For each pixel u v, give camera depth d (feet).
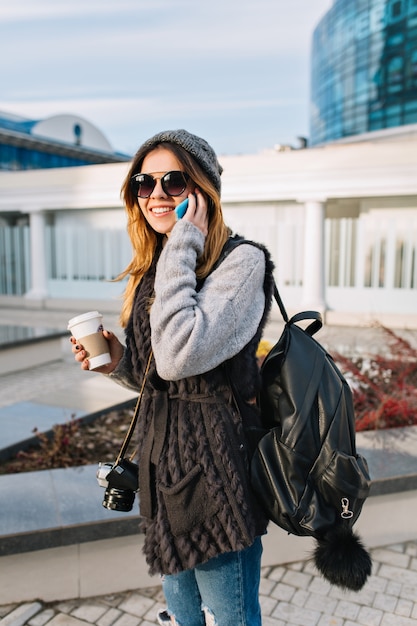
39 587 8.19
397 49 90.63
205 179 4.75
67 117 94.43
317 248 41.27
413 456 10.40
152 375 4.69
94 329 5.33
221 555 4.60
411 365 15.97
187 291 4.29
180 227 4.52
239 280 4.40
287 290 44.70
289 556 9.33
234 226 46.47
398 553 9.62
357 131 101.19
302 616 7.96
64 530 7.94
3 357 26.61
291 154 41.04
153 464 4.76
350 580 4.29
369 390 15.19
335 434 4.54
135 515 8.25
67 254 54.54
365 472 4.64
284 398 4.68
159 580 8.70
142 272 5.49
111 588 8.48
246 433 4.68
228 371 4.59
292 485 4.47
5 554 7.74
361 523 9.64
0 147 78.23
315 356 4.81
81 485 9.38
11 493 9.04
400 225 41.32
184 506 4.47
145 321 4.90
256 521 4.57
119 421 14.87
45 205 51.65
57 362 30.07
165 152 4.79
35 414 14.61
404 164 37.91
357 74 99.60
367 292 42.63
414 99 89.25
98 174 49.19
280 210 44.78
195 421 4.56
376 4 93.45
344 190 39.75
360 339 32.94
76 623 7.77
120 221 51.88
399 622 7.82
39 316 49.39
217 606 4.71
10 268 56.95
